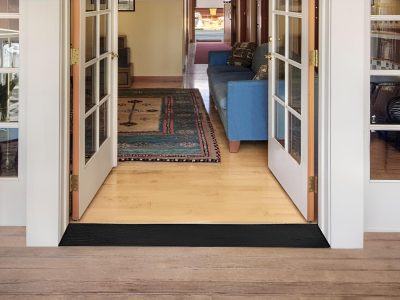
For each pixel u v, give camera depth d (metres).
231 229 3.23
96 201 3.72
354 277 2.64
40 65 2.95
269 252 2.94
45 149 2.99
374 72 3.14
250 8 10.28
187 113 7.30
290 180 3.75
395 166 3.18
